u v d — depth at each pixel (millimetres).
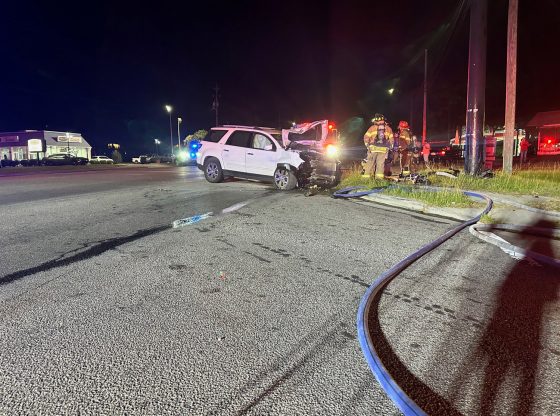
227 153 11930
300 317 3385
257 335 3072
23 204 8180
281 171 10867
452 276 4426
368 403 2305
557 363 2750
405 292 3967
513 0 10984
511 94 11406
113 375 2531
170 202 8609
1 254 4828
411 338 3072
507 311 3568
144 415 2180
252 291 3902
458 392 2428
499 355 2848
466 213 7684
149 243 5406
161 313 3398
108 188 11008
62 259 4684
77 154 58125
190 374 2561
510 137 11609
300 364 2695
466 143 11922
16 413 2174
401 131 12570
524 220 7102
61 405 2248
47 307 3453
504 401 2344
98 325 3164
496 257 5109
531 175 12688
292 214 7570
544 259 4926
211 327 3180
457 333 3160
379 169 11320
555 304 3723
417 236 6133
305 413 2217
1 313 3326
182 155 40625
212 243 5484
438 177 11812
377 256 5082
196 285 4016
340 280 4246
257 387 2443
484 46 11320
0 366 2598
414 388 2463
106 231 5996
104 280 4082
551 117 31234
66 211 7477
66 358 2705
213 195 9695
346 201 9172
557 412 2248
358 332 3062
